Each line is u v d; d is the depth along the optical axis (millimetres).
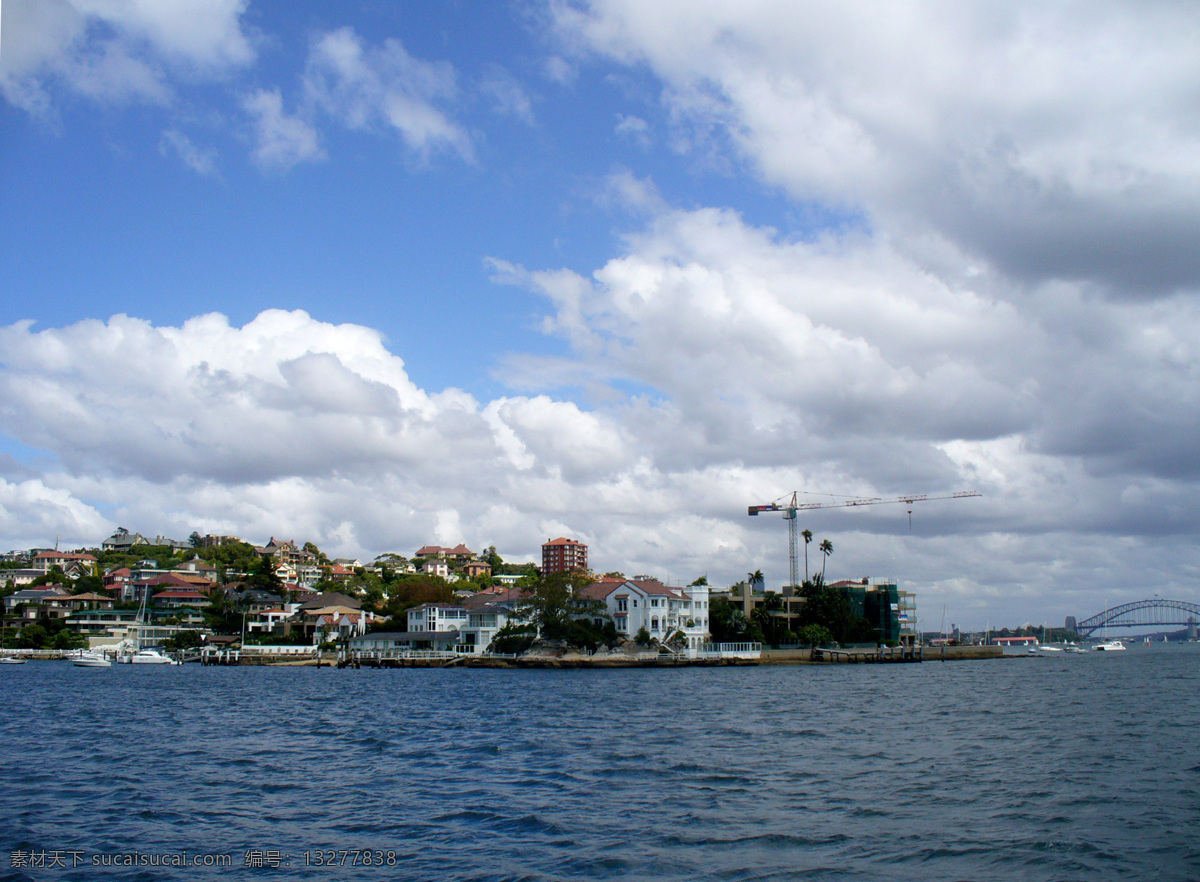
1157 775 39500
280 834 28938
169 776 39875
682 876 24359
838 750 47438
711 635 177250
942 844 27484
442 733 55938
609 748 48219
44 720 64750
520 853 26562
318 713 70750
